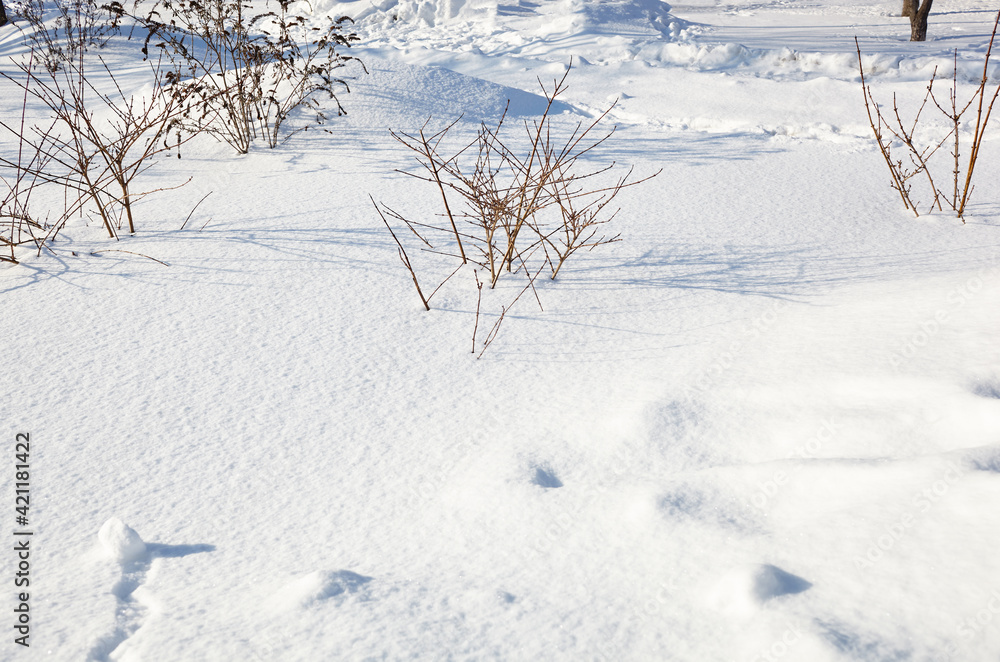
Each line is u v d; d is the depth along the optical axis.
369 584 1.73
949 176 5.45
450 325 3.40
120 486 2.33
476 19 17.52
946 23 17.14
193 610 1.70
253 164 5.74
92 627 1.64
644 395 2.66
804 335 2.98
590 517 1.97
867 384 2.39
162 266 3.97
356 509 2.19
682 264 3.98
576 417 2.59
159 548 2.03
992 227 4.32
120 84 8.65
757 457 2.22
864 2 22.70
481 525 2.03
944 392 2.21
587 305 3.56
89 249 4.20
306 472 2.39
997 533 1.53
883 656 1.29
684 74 9.85
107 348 3.18
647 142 6.57
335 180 5.35
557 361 3.07
